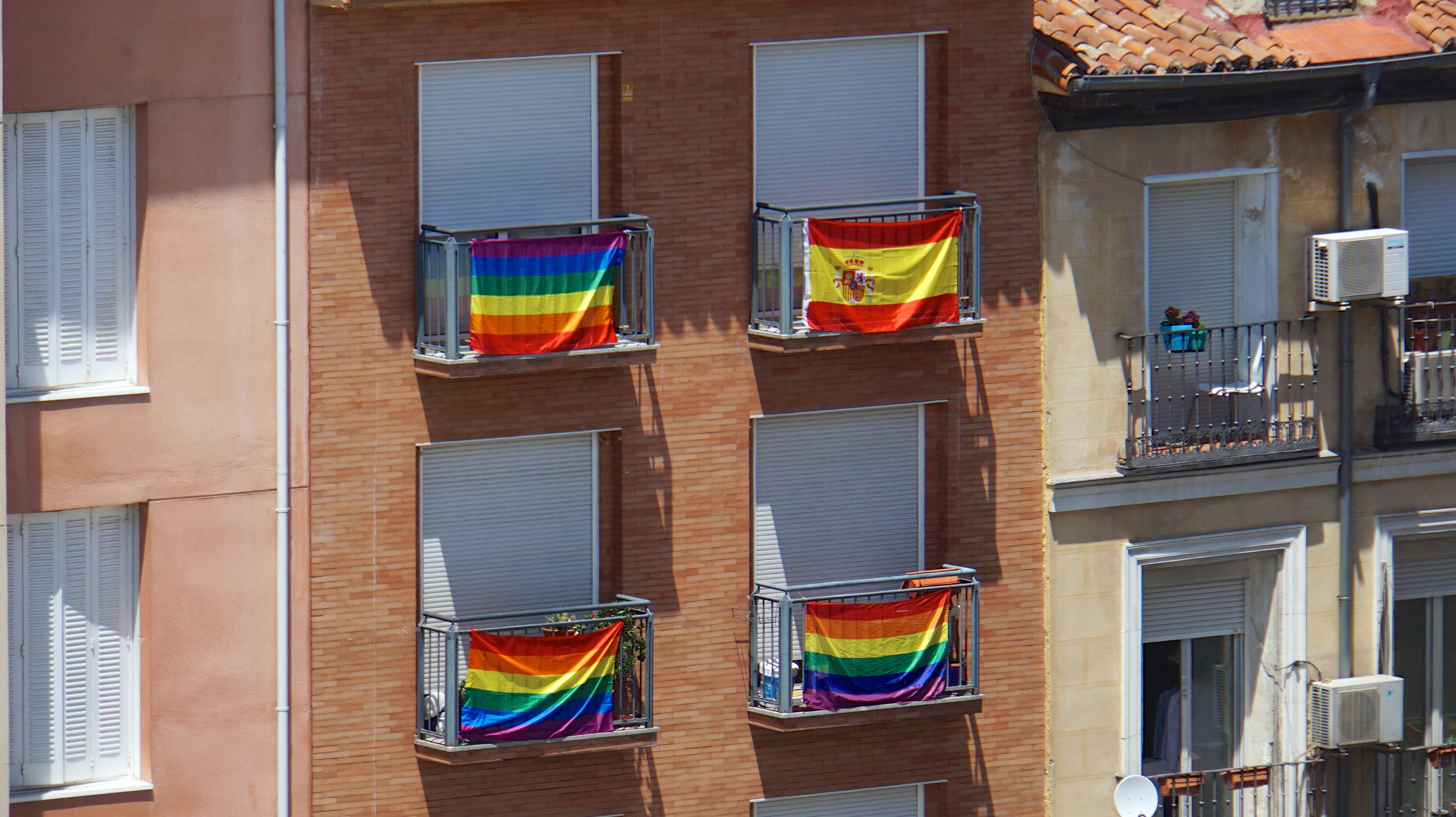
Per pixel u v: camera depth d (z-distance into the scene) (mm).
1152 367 70312
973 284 67500
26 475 59375
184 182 60250
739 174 66062
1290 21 73000
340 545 62781
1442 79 72625
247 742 62375
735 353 66375
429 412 63375
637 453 65625
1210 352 71562
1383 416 73250
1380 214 73375
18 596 60656
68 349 60531
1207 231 71812
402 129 62406
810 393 67312
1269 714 73500
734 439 66562
